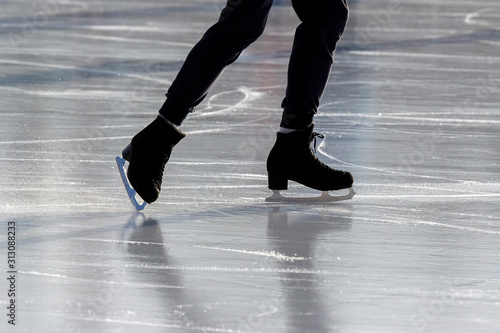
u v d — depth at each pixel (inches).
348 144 473.4
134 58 827.4
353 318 236.2
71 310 237.5
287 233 309.4
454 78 738.8
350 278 265.6
